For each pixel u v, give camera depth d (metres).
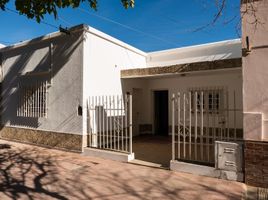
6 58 11.03
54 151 8.51
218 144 5.55
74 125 8.28
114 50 9.84
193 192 4.77
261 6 5.07
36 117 9.58
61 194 4.71
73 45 8.44
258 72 5.09
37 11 4.80
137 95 12.21
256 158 5.04
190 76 11.13
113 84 9.73
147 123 12.61
